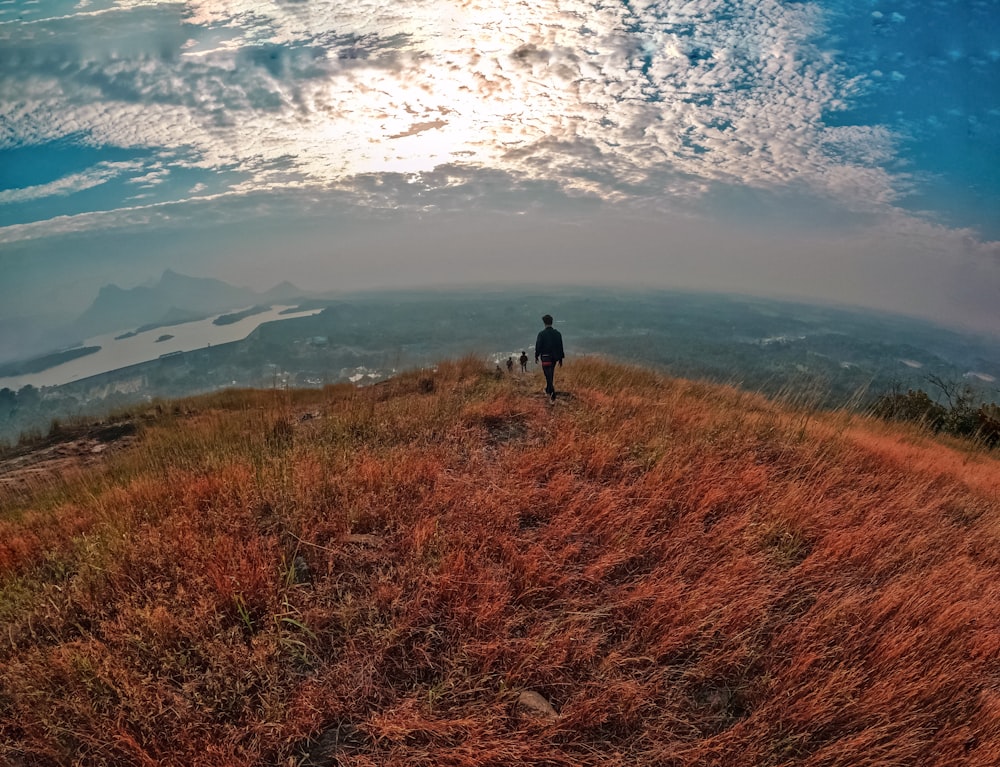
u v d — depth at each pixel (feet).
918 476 23.66
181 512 15.25
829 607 12.67
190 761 8.66
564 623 11.69
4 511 23.30
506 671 10.55
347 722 9.59
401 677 10.50
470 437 22.20
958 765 9.58
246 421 29.35
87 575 12.85
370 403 28.40
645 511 15.88
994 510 21.63
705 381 40.45
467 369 40.78
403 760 8.72
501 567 13.39
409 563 12.99
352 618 11.39
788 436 24.50
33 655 10.41
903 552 15.71
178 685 10.06
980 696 10.94
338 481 16.65
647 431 22.59
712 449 21.04
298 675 10.36
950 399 56.85
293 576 12.39
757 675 10.96
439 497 16.08
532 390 33.58
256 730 9.18
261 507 15.44
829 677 10.73
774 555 14.56
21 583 13.05
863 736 9.39
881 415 47.67
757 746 9.37
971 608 13.50
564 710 9.84
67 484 25.04
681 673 10.92
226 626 11.36
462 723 9.26
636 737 9.64
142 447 29.22
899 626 12.37
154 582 12.41
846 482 20.68
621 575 13.69
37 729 9.16
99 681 9.90
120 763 8.79
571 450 20.17
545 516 15.98
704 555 14.29
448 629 11.56
